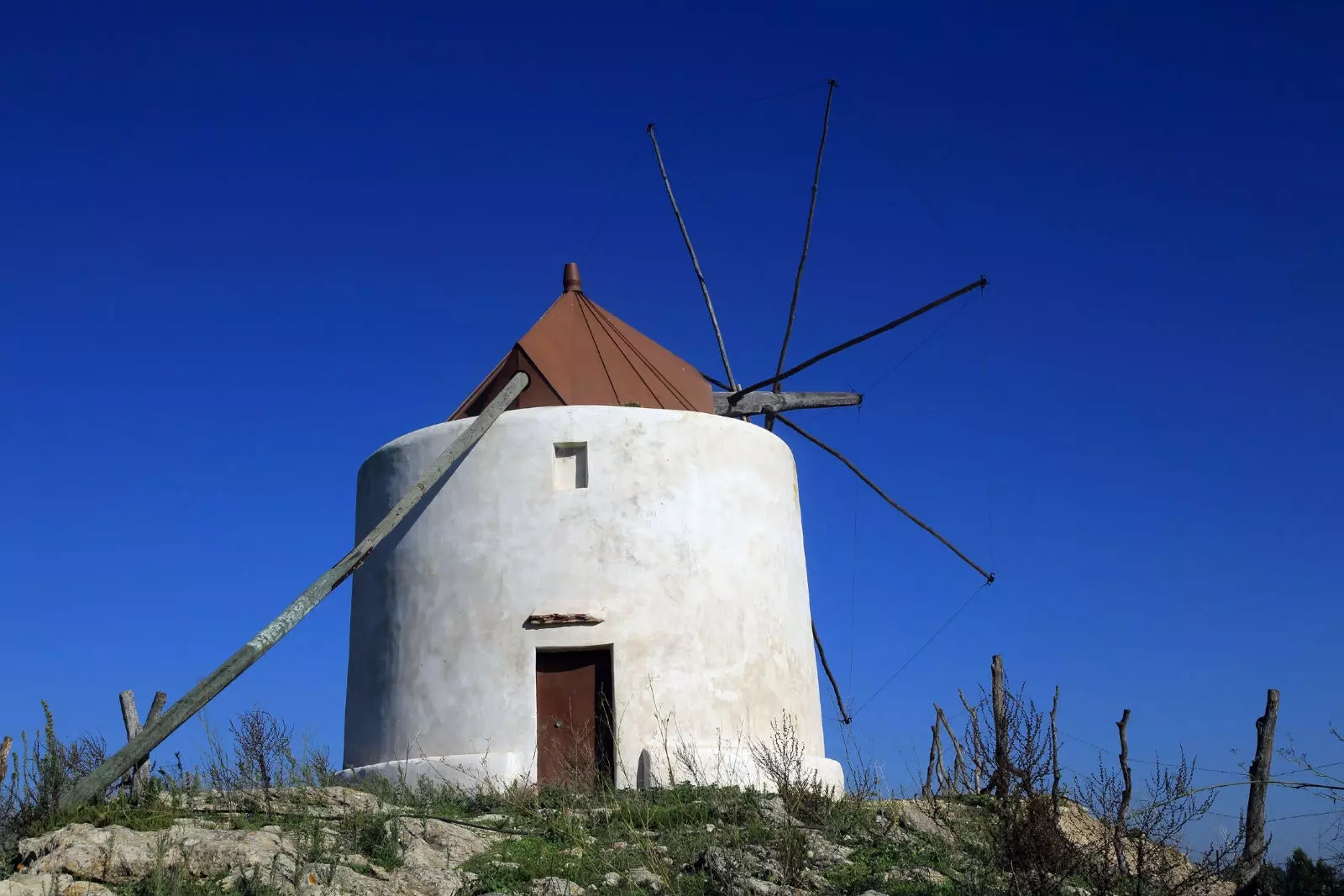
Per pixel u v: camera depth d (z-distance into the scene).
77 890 9.97
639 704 15.43
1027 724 11.67
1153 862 12.01
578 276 19.20
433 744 15.69
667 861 11.73
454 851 11.73
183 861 10.38
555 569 15.87
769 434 17.55
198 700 13.68
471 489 16.34
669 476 16.36
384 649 16.48
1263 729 12.71
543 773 15.34
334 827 11.85
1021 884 11.14
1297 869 11.67
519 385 17.00
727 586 16.30
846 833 13.07
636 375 18.22
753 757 15.24
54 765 12.26
